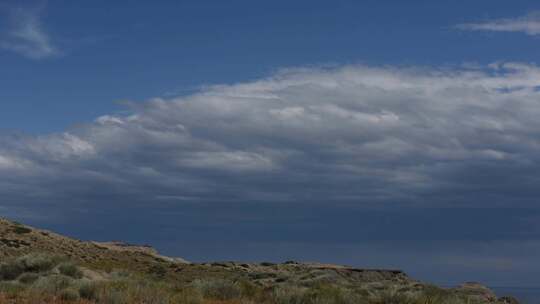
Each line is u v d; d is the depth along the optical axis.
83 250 86.75
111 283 28.44
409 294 31.23
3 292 27.02
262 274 60.28
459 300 32.41
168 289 29.95
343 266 101.50
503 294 51.38
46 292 27.48
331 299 28.52
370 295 33.53
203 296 29.56
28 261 42.16
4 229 85.88
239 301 28.33
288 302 28.58
